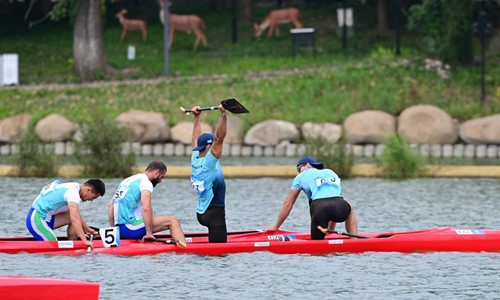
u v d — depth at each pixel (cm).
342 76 13400
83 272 5075
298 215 7238
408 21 15250
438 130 11956
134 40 16075
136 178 5631
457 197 8156
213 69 14475
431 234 5744
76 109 12988
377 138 11944
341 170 9612
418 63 13662
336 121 12356
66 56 15475
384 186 8944
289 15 15650
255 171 9712
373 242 5684
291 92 13112
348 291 4706
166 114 12725
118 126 10625
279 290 4716
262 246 5638
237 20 16900
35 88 13675
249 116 12450
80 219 5541
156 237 5772
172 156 11900
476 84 13275
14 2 17225
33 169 9669
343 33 15250
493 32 15425
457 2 13638
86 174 9662
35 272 5066
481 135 11850
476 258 5534
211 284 4831
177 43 15962
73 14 14362
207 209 5650
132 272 5091
